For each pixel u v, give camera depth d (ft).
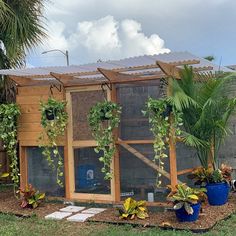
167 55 15.08
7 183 25.90
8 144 20.72
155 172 17.30
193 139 16.79
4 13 20.62
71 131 19.36
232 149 21.31
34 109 20.27
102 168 17.84
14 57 22.16
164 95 16.93
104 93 18.53
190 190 15.16
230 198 18.92
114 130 18.12
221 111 18.31
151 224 14.79
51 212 17.76
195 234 13.56
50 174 20.13
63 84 19.45
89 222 15.92
